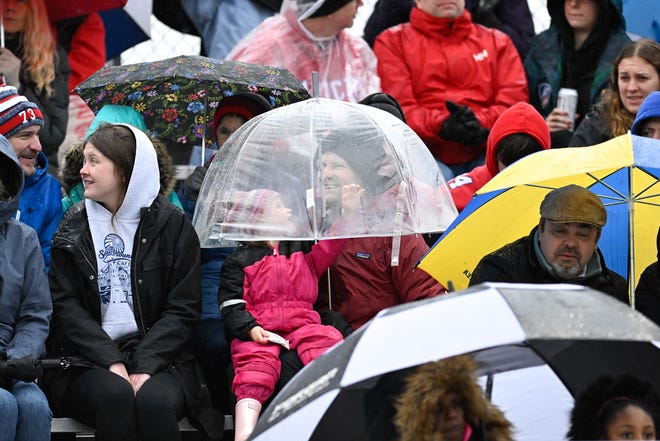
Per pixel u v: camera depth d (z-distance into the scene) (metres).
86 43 31.77
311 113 23.41
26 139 24.77
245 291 23.08
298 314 22.84
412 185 22.89
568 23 32.59
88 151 23.45
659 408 17.22
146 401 21.95
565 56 32.75
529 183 20.62
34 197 25.05
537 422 18.02
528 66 33.19
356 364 15.16
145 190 23.50
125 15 32.88
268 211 22.62
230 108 27.20
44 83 30.00
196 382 23.23
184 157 30.81
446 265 22.78
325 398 16.80
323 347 22.50
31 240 22.61
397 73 32.22
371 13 34.09
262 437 15.63
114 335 23.20
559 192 21.58
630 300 22.08
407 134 23.67
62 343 23.31
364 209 22.61
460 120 30.80
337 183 22.69
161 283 23.44
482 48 32.66
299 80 31.30
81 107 31.44
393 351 15.03
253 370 22.20
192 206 26.33
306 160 22.84
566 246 21.56
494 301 15.08
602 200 23.05
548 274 21.94
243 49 31.50
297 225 22.50
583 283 22.19
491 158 27.58
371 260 24.25
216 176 23.62
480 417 16.19
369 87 31.89
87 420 22.25
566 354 18.05
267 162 23.05
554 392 18.08
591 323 14.62
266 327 22.77
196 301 23.47
